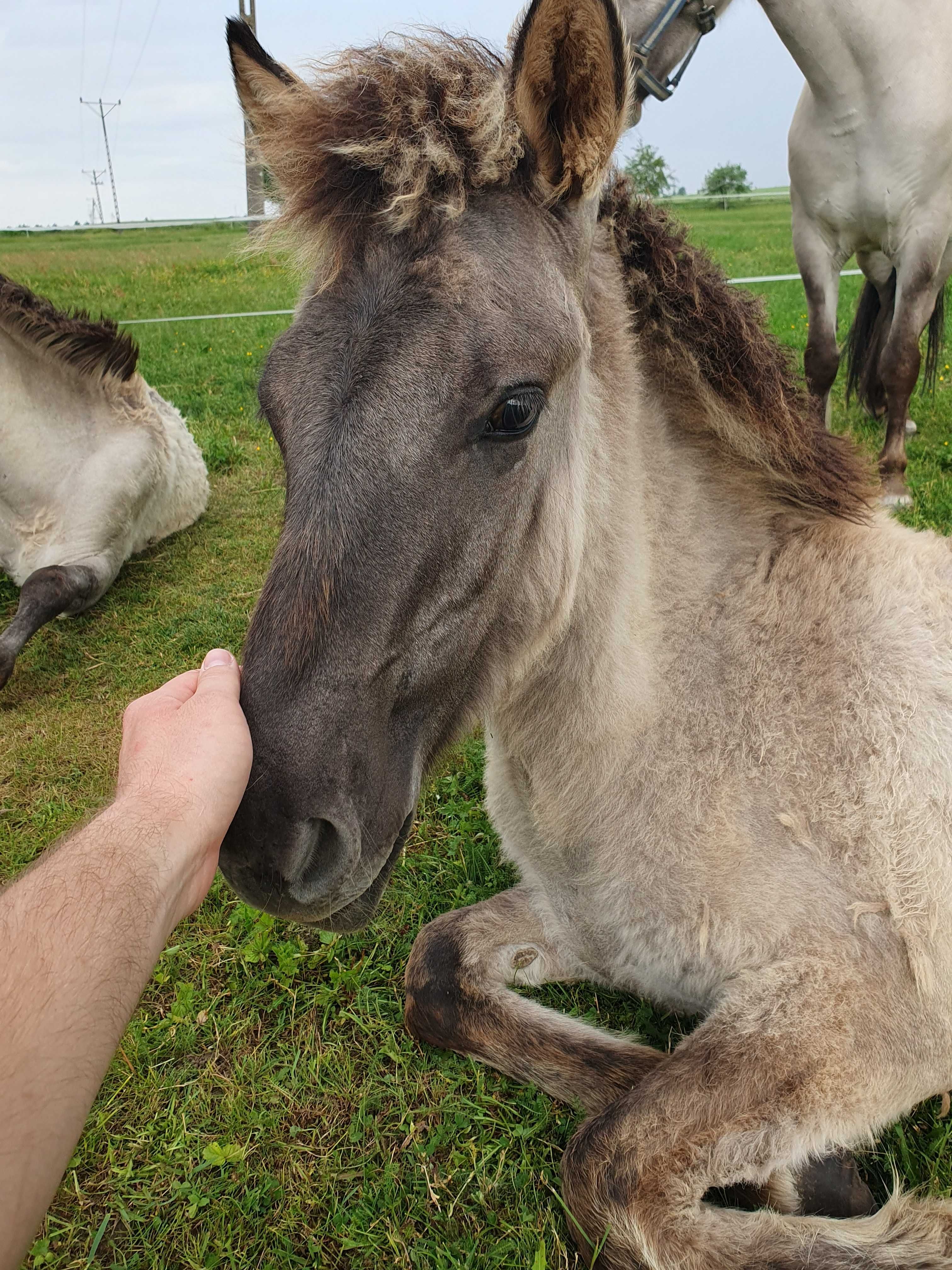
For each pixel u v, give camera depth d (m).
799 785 0.78
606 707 0.82
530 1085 0.84
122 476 2.00
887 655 0.81
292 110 0.69
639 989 0.88
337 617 0.62
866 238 2.09
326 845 0.64
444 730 0.76
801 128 2.09
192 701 0.60
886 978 0.73
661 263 0.83
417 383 0.61
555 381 0.69
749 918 0.77
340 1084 0.88
